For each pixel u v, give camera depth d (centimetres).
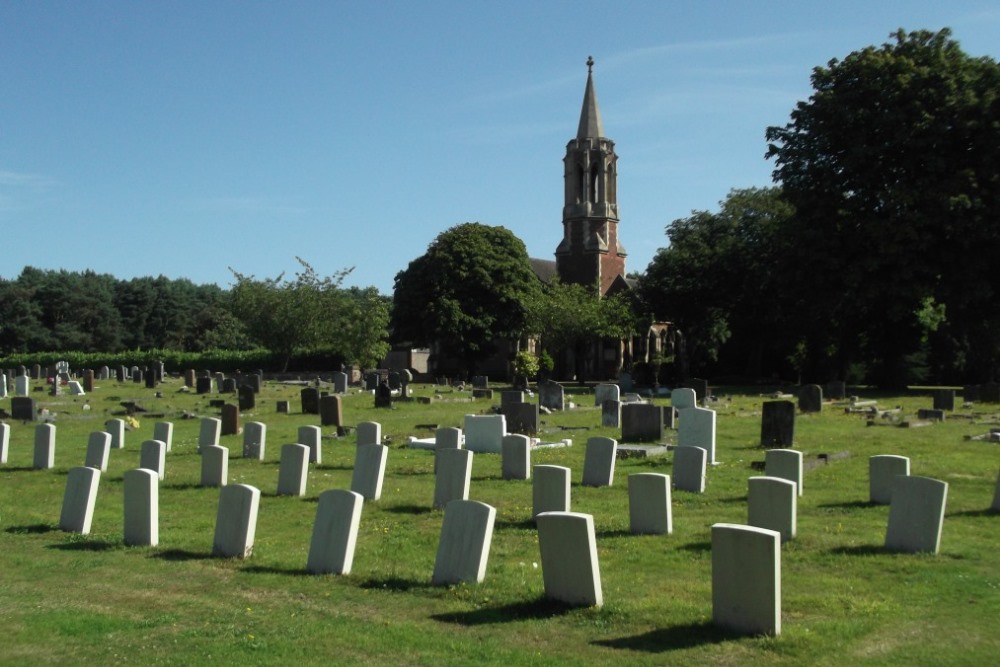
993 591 959
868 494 1545
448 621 905
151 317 11631
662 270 6494
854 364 6278
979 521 1308
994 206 4138
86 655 832
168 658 818
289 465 1700
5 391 4800
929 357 5725
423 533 1320
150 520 1286
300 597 1005
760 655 783
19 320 10350
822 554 1120
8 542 1341
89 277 12188
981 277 4262
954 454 2048
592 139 8706
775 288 5872
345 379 4975
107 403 4178
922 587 973
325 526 1105
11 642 870
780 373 7125
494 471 1922
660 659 780
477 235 7356
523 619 900
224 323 11175
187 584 1073
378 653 818
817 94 4669
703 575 1045
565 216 8781
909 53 4550
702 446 2039
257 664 796
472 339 7175
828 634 824
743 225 6291
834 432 2583
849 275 4403
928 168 4278
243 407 3803
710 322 6631
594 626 871
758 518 1206
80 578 1118
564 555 934
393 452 2286
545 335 6806
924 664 753
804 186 4684
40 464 2136
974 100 4203
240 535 1195
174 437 2778
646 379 6975
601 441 1705
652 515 1258
